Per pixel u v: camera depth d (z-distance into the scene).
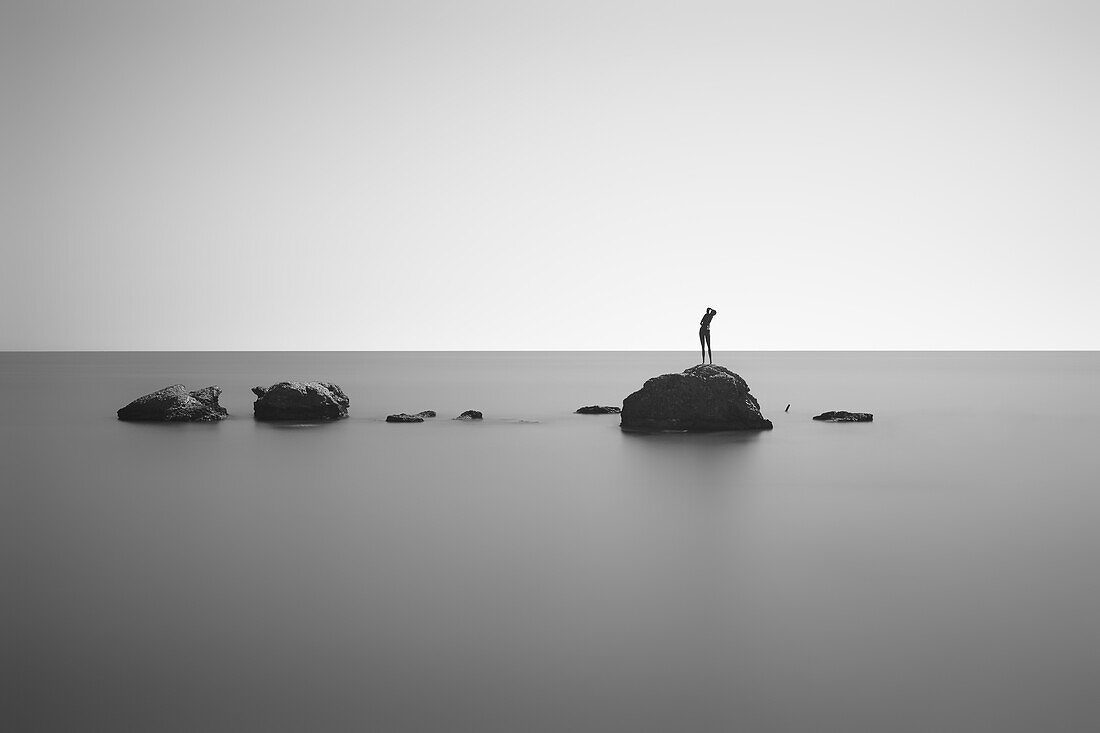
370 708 8.60
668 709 8.59
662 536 15.39
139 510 17.61
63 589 12.19
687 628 10.68
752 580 12.61
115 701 8.75
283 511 17.56
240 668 9.50
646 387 34.47
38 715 8.48
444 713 8.50
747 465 23.86
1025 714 8.49
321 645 10.13
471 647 10.08
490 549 14.45
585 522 16.53
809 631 10.56
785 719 8.40
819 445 28.28
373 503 18.39
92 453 25.94
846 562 13.59
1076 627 10.70
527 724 8.29
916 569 13.23
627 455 25.83
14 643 10.20
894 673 9.38
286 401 37.09
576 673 9.38
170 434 31.11
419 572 13.03
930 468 23.42
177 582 12.52
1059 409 43.41
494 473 22.50
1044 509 17.78
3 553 14.13
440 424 35.53
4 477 21.58
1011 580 12.62
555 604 11.54
